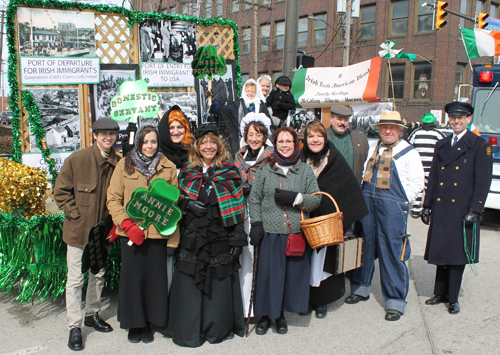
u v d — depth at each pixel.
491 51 7.36
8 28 4.51
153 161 3.19
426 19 21.28
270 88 5.95
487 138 7.15
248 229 3.58
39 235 3.59
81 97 4.96
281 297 3.36
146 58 5.48
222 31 6.16
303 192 3.41
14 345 3.22
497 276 4.89
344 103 5.71
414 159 3.90
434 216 3.99
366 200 4.07
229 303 3.33
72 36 4.88
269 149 3.67
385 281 3.91
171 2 25.62
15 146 4.58
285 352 3.21
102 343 3.28
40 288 3.76
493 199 6.97
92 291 3.44
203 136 3.25
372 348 3.30
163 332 3.39
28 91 4.62
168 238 3.18
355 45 23.84
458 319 3.82
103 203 3.32
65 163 3.23
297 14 7.92
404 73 22.02
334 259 3.62
